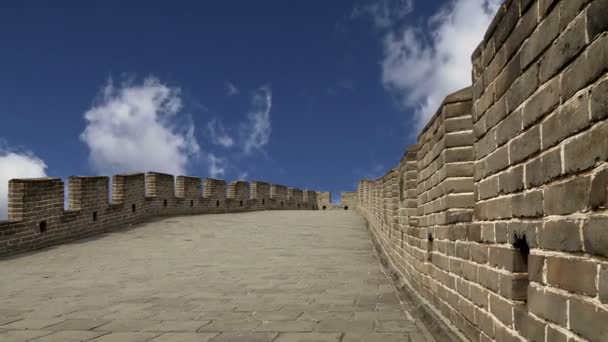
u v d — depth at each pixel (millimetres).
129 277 10570
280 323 6418
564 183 2518
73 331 6223
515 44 3258
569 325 2439
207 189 29172
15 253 14672
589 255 2252
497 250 3674
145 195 23656
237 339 5711
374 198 17219
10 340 5898
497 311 3664
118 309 7445
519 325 3184
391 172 10984
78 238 17906
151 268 11797
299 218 26188
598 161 2176
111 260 13266
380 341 5500
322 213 30234
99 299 8258
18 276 11055
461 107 5340
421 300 6789
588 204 2268
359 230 20297
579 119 2348
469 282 4465
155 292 8797
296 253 14094
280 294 8430
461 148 5316
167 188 25766
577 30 2361
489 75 3881
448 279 5309
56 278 10664
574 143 2402
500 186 3602
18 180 15141
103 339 5844
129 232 19625
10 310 7543
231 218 25906
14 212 15039
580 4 2326
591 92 2230
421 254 6984
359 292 8500
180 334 5984
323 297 8102
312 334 5855
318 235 18625
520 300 3332
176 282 9836
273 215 28328
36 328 6426
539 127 2855
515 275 3350
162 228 20906
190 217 25875
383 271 10875
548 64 2717
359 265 11820
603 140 2131
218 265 12117
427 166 6551
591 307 2223
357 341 5531
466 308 4551
